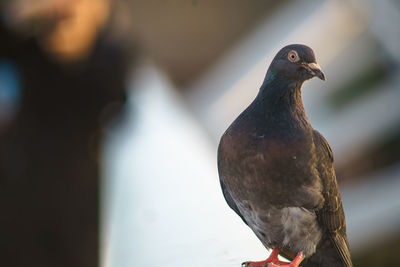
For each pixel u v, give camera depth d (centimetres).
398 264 1603
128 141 810
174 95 1354
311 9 2033
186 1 2656
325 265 618
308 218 543
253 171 517
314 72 509
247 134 517
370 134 1792
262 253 549
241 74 2272
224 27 2561
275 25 2281
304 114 535
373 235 1698
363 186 1762
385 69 1814
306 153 514
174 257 444
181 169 712
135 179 679
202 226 520
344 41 1872
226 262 438
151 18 2614
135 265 435
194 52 2545
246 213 562
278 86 522
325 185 538
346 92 1861
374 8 1797
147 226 523
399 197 1703
